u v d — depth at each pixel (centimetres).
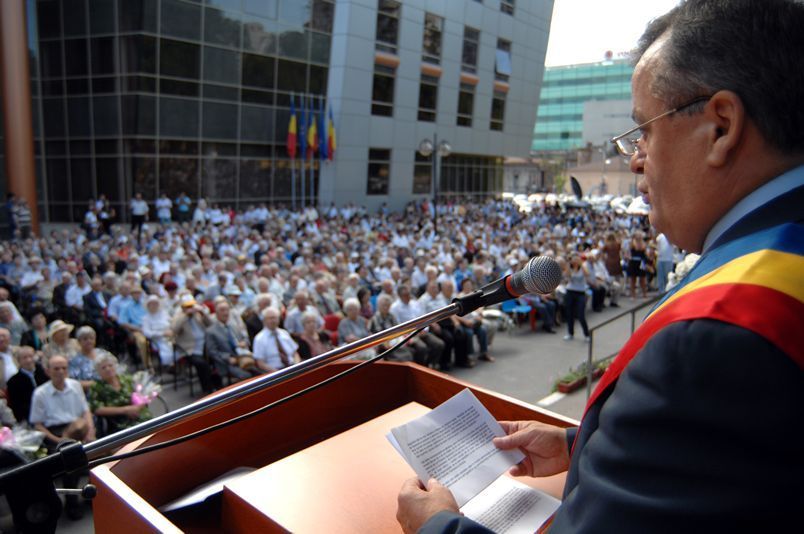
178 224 2044
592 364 714
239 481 146
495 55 3253
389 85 2730
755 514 61
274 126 2400
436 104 2984
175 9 2047
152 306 798
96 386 548
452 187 3250
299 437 201
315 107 2519
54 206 2212
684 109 83
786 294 67
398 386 225
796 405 62
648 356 72
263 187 2417
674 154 85
